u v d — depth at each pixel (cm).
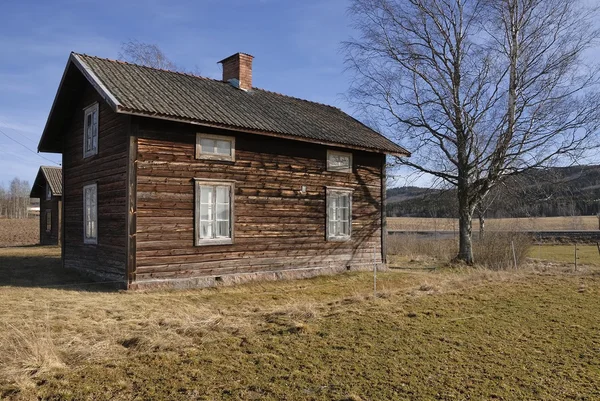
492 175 1769
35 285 1147
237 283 1256
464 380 554
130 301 951
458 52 1848
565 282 1375
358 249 1592
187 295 1066
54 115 1475
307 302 1009
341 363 607
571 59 1750
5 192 10144
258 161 1327
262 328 768
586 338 747
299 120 1490
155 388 517
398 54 1892
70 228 1496
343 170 1550
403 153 1664
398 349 670
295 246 1409
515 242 1886
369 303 983
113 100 1029
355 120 1880
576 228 4784
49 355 580
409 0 1839
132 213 1091
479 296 1105
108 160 1227
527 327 816
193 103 1242
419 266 1822
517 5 1711
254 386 527
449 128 1888
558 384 546
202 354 631
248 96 1562
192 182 1190
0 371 541
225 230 1262
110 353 624
